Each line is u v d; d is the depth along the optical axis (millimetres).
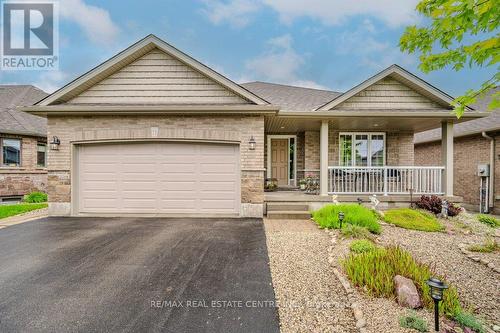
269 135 12258
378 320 2846
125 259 4684
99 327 2830
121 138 8430
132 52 8594
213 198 8523
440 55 3371
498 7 2629
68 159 8477
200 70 8664
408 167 9383
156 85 8891
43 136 14531
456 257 4969
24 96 16625
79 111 8156
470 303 3465
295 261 4562
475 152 12844
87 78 8547
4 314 3053
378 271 3570
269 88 13352
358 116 9055
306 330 2775
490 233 6695
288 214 8141
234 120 8422
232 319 2969
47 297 3416
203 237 6039
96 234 6285
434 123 10227
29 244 5527
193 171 8547
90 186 8609
